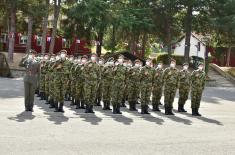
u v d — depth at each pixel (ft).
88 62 55.52
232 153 36.99
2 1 138.21
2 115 49.24
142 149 36.50
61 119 48.80
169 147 37.83
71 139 38.70
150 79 57.72
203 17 148.25
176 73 58.65
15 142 36.24
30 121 46.26
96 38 159.53
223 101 85.87
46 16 139.44
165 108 58.70
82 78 57.00
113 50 154.81
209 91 112.88
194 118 56.75
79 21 148.25
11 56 141.18
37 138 38.24
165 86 58.49
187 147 38.27
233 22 136.46
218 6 141.49
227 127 50.72
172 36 159.22
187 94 61.82
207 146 39.19
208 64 154.10
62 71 54.29
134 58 119.24
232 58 202.28
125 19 136.26
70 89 65.31
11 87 85.35
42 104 61.72
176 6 142.82
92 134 41.50
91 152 34.55
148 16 142.00
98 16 136.26
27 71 53.62
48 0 138.82
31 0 138.21
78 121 48.21
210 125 51.52
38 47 183.73
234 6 139.85
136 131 44.42
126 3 144.66
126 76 60.13
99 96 63.72
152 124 49.49
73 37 159.94
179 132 45.42
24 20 167.22
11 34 141.08
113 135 41.57
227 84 145.07
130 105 60.70
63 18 171.32
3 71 114.93
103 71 59.62
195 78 59.36
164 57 166.50
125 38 177.06
